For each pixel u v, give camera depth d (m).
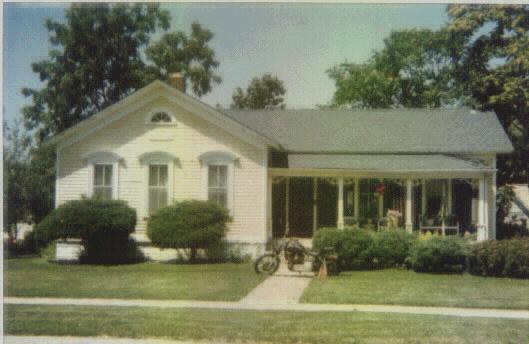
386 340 12.46
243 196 24.92
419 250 21.66
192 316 14.45
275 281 19.62
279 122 31.19
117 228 23.31
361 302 16.28
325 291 17.75
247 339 12.52
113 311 14.95
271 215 26.62
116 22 39.44
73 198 25.31
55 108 38.94
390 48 44.12
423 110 31.86
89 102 39.75
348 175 25.80
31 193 34.03
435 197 27.48
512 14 34.81
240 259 24.53
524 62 32.88
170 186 25.03
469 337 12.74
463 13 35.59
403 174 25.67
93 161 25.30
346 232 22.06
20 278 20.17
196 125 25.06
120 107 25.08
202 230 22.98
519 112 34.44
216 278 20.23
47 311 14.93
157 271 21.89
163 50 41.91
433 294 17.39
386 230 23.31
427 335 12.84
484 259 20.94
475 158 28.05
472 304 16.14
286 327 13.38
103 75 39.88
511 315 14.96
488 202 27.92
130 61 40.19
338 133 29.94
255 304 15.99
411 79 44.38
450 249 21.42
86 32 38.91
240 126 24.75
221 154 24.95
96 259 24.78
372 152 28.28
